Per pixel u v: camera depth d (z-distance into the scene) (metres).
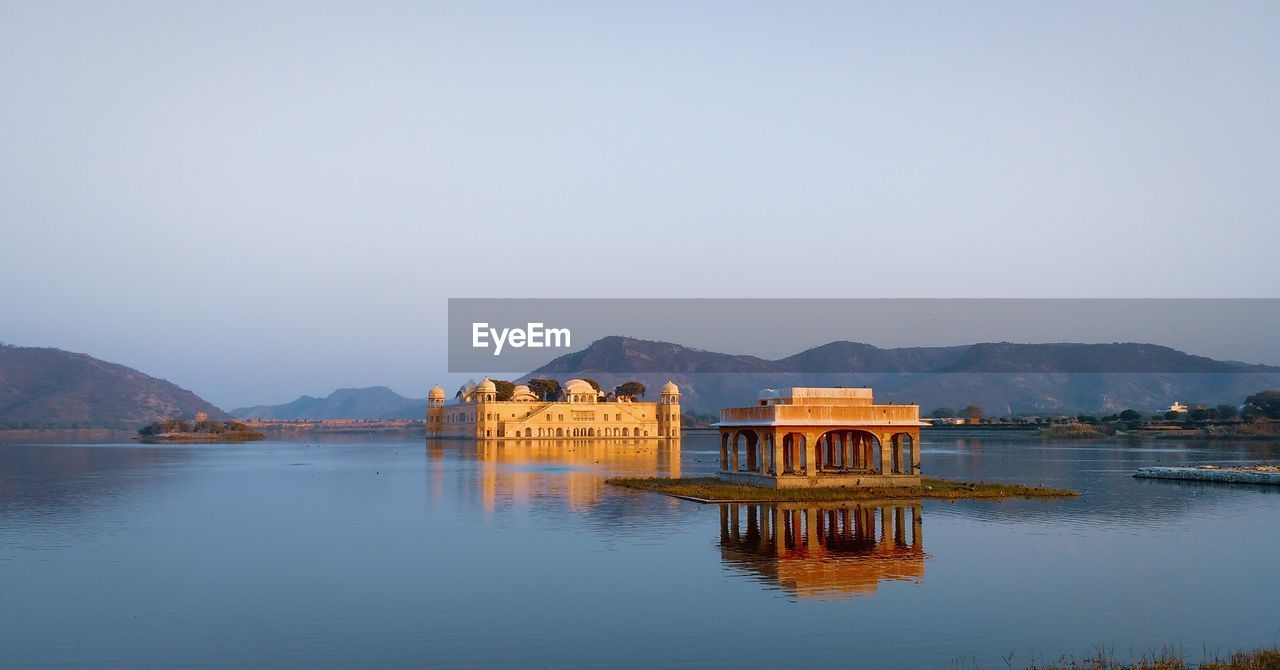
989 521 66.06
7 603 42.50
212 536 62.16
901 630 37.53
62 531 65.06
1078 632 37.47
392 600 42.72
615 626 38.22
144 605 42.03
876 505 75.00
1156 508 74.12
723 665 33.25
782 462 87.94
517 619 39.31
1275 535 59.97
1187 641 36.28
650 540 58.31
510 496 86.69
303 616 40.06
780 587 44.84
